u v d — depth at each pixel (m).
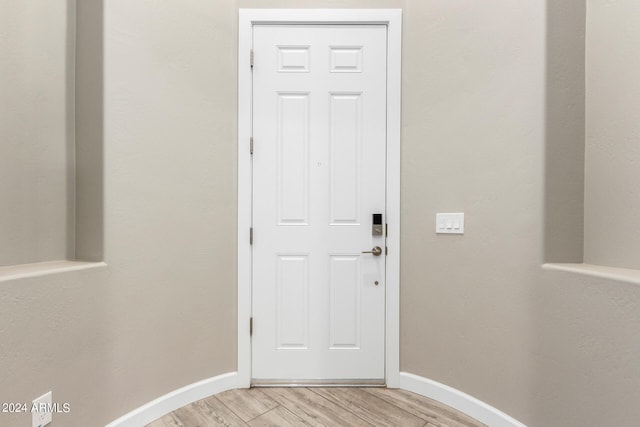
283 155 1.74
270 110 1.73
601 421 1.05
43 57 1.23
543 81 1.25
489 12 1.42
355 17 1.71
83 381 1.21
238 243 1.71
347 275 1.74
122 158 1.36
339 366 1.74
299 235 1.75
